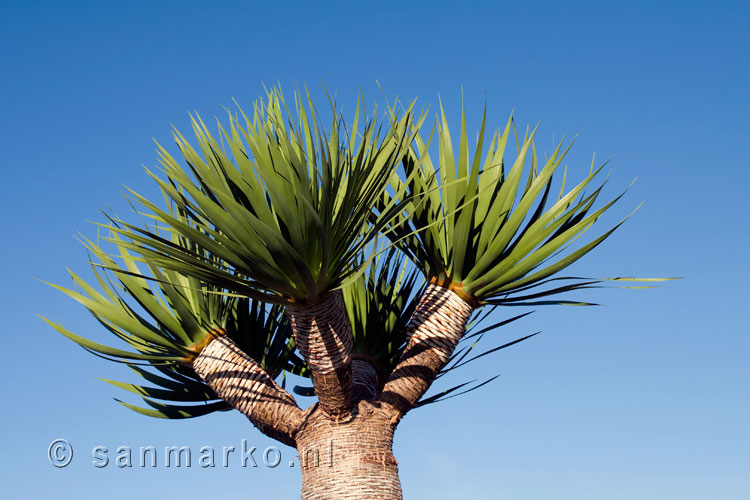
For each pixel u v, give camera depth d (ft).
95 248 17.79
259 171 13.25
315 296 14.49
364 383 18.34
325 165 13.76
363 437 16.05
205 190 16.97
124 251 18.28
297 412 16.74
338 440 15.94
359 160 14.56
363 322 19.90
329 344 15.05
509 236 16.40
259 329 20.34
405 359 17.11
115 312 17.47
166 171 15.44
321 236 13.07
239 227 13.46
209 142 14.48
